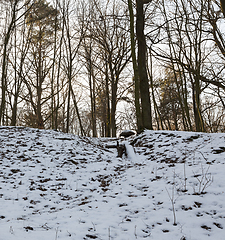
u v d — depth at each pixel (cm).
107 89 2006
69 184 710
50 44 2191
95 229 396
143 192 565
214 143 788
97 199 568
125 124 2927
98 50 2073
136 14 1358
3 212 487
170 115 2505
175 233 365
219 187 482
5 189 630
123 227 400
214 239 337
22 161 861
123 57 1984
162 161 806
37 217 466
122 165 906
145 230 385
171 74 2236
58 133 1309
